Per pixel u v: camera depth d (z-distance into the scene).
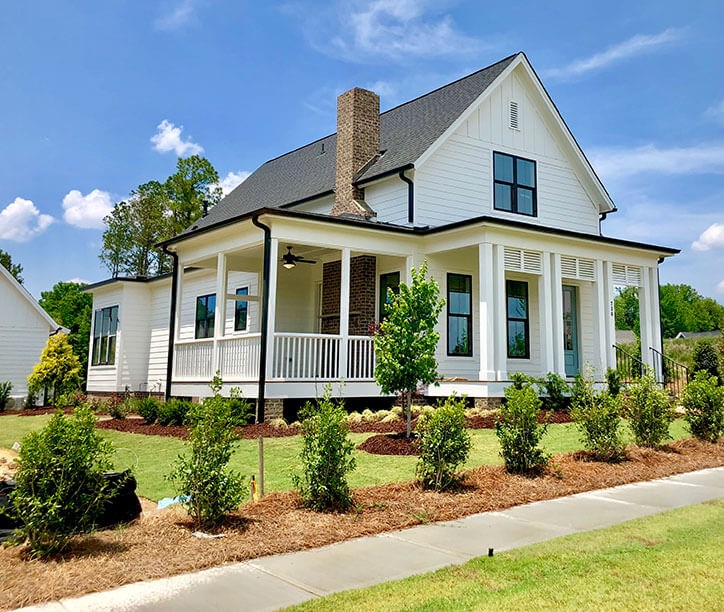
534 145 18.45
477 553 5.31
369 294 15.92
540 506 7.05
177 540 5.66
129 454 10.82
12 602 4.23
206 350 15.20
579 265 15.59
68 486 5.30
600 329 15.65
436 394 14.23
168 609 4.12
